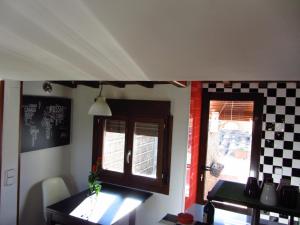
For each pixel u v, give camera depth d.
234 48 0.73
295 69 0.93
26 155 2.62
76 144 3.21
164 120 2.70
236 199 1.49
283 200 1.41
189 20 0.57
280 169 2.79
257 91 2.86
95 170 2.55
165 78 1.31
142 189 2.86
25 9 0.58
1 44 0.86
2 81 2.18
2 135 2.21
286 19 0.52
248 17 0.53
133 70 1.12
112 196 2.69
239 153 2.98
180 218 1.88
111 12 0.56
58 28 0.68
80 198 2.64
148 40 0.71
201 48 0.76
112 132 3.01
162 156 2.73
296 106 2.71
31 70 1.33
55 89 2.93
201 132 3.13
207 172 3.13
